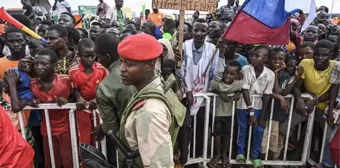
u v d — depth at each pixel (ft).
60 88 9.42
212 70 11.89
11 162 7.15
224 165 11.81
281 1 10.58
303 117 11.15
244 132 11.70
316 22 24.95
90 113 9.71
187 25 22.88
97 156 6.23
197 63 12.09
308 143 11.58
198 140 12.24
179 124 7.11
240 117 11.61
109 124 7.65
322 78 10.93
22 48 10.41
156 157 4.85
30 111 9.83
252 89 11.22
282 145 12.36
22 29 10.43
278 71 11.85
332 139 10.37
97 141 9.80
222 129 11.64
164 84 7.25
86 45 9.31
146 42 5.16
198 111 11.76
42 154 10.78
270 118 11.48
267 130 11.74
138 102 5.25
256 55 10.97
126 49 5.11
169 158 4.93
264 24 10.69
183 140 10.32
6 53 15.28
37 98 9.39
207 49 12.20
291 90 11.32
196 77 12.01
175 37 19.84
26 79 9.37
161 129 4.93
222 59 11.90
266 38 10.98
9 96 9.31
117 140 5.73
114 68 7.68
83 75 9.49
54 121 9.77
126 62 5.24
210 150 12.60
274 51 11.59
